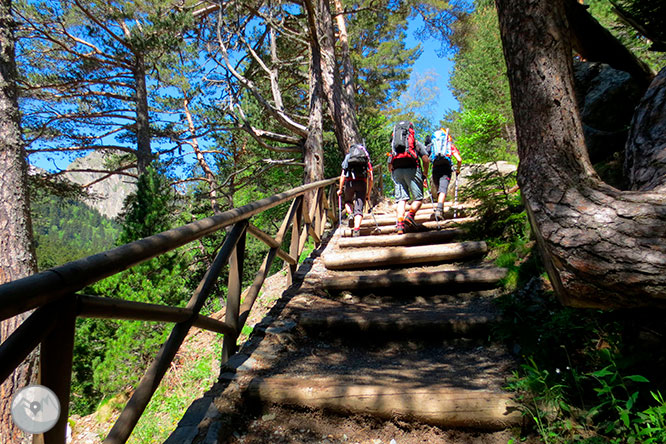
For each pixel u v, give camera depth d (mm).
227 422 2123
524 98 2180
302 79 16094
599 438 1728
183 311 1963
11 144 6613
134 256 1507
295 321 3312
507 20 2283
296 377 2479
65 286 1165
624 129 3785
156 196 8141
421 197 5172
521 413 1970
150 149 15266
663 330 1937
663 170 2061
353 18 14805
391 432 2127
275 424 2205
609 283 1674
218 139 17266
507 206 4477
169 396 4832
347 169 5691
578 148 2033
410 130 5254
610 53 4125
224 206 18234
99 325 6480
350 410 2188
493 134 4891
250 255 18703
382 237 5117
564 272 1836
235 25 12281
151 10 11898
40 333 1113
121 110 16219
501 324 2758
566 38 2156
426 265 4438
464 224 4918
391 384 2297
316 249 5484
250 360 2684
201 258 16109
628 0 4211
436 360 2732
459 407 2049
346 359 2855
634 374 1916
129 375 5586
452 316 3037
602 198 1834
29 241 6684
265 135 12234
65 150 14992
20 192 6637
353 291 3934
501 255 3938
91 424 4992
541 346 2369
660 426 1572
